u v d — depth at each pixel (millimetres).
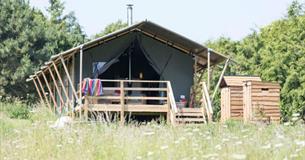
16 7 65125
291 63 58750
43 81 54094
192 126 21453
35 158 14078
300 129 15250
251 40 69250
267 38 70625
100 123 17641
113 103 34969
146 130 16922
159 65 38188
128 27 34875
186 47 37531
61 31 71000
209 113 32781
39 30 65188
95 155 13484
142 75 37594
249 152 11102
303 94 56156
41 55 63500
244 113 36125
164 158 11914
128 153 13102
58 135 16016
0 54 60781
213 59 37562
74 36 72438
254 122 27234
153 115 34812
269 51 63000
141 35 37594
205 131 16906
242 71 66062
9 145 15742
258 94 35219
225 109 39250
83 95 34219
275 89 35469
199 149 12344
